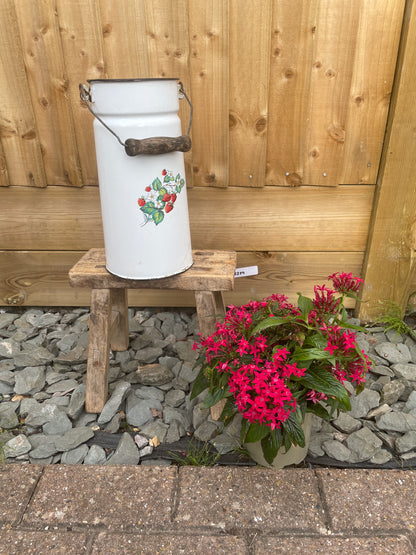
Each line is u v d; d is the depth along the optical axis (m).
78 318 2.23
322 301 1.46
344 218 2.00
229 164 1.91
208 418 1.62
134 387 1.79
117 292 1.84
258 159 1.88
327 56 1.69
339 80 1.73
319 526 1.24
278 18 1.64
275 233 2.05
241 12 1.64
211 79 1.74
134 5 1.65
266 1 1.61
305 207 1.99
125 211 1.40
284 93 1.77
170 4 1.64
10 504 1.30
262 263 2.12
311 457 1.50
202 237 2.08
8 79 1.79
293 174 1.91
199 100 1.79
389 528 1.23
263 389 1.22
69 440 1.53
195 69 1.74
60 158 1.94
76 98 1.82
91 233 2.10
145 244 1.43
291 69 1.72
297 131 1.83
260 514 1.27
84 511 1.28
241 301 2.21
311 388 1.27
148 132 1.32
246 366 1.24
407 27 1.62
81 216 2.06
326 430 1.58
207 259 1.66
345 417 1.62
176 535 1.22
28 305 2.29
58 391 1.77
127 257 1.47
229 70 1.73
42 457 1.49
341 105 1.77
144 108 1.29
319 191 1.95
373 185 1.94
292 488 1.34
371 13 1.63
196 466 1.43
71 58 1.75
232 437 1.54
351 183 1.93
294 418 1.26
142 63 1.74
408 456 1.49
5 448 1.51
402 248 2.00
